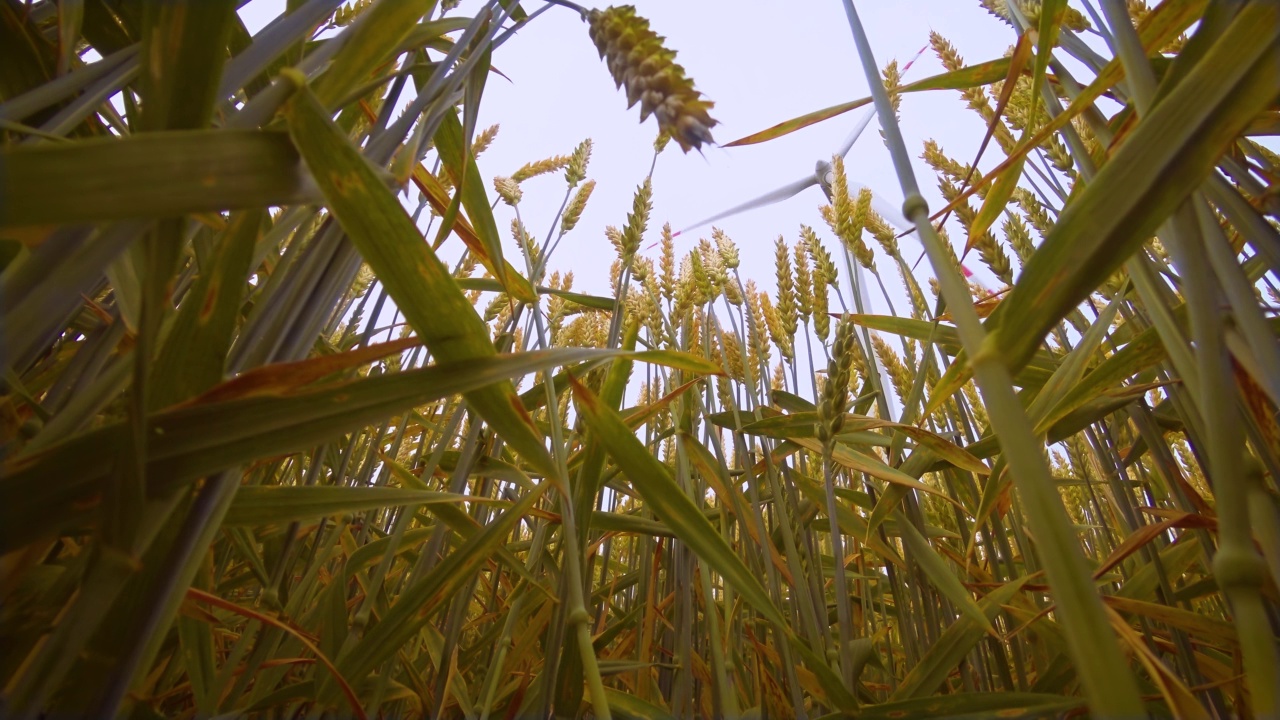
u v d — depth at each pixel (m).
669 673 0.60
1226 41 0.17
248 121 0.17
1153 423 0.42
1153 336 0.34
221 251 0.18
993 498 0.40
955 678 0.56
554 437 0.38
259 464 0.34
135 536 0.16
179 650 0.37
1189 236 0.18
